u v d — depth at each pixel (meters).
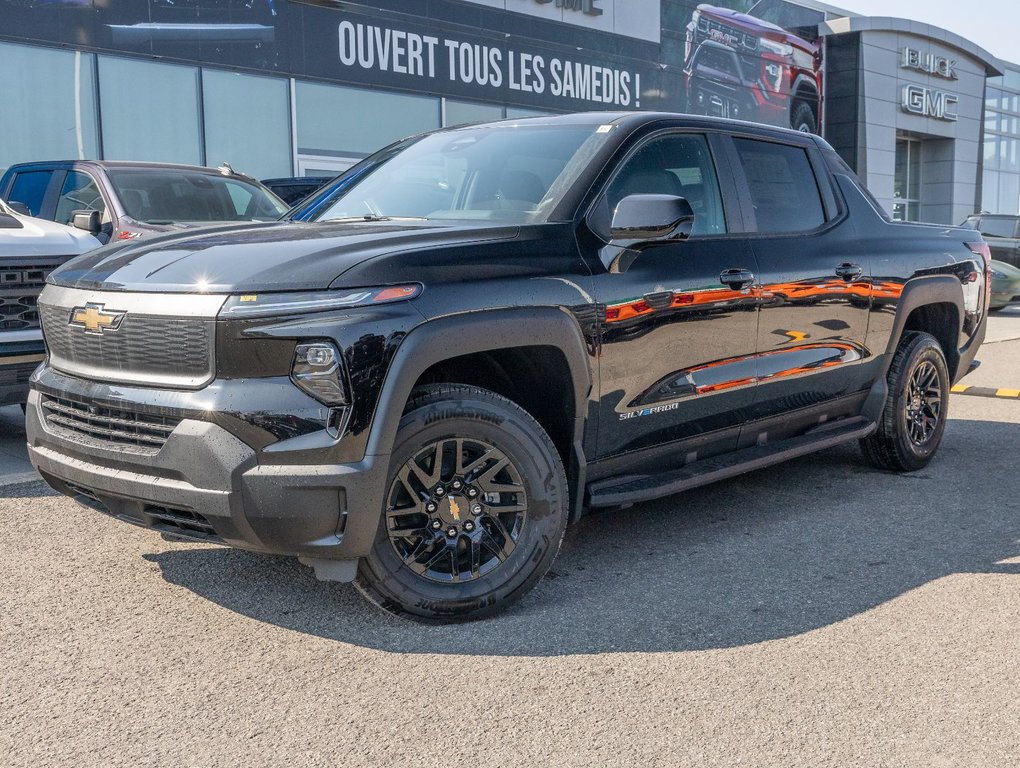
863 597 3.56
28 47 12.88
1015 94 38.56
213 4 14.67
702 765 2.43
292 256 3.12
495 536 3.38
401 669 2.96
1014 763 2.44
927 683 2.87
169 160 14.46
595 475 3.77
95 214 6.82
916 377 5.38
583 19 20.62
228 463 2.93
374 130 17.08
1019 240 17.94
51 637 3.18
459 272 3.19
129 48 13.84
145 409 3.10
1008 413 7.35
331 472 2.93
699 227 4.13
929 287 5.31
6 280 5.39
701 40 23.91
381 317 2.99
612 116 4.13
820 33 28.77
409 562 3.21
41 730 2.60
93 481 3.24
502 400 3.30
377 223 3.71
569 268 3.48
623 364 3.66
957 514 4.65
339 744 2.53
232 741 2.55
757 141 4.58
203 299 3.03
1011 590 3.63
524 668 2.97
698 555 4.04
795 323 4.45
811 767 2.42
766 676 2.92
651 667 2.98
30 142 13.02
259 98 15.43
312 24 15.97
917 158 34.53
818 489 5.11
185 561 3.89
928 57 31.53
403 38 17.33
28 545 4.06
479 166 4.04
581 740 2.55
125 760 2.46
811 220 4.77
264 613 3.39
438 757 2.47
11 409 7.22
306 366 2.94
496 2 18.84
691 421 4.03
